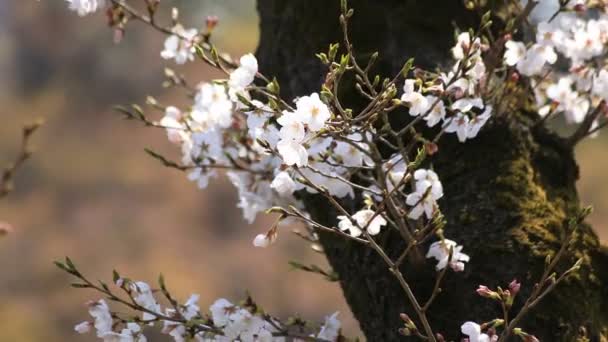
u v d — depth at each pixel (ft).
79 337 58.39
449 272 12.07
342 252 12.41
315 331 12.30
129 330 12.16
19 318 58.54
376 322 12.25
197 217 66.49
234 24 81.25
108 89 78.02
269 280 59.62
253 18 84.07
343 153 11.96
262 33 12.91
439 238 12.11
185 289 61.26
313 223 11.75
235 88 11.77
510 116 12.36
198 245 64.90
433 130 12.33
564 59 13.03
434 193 11.84
